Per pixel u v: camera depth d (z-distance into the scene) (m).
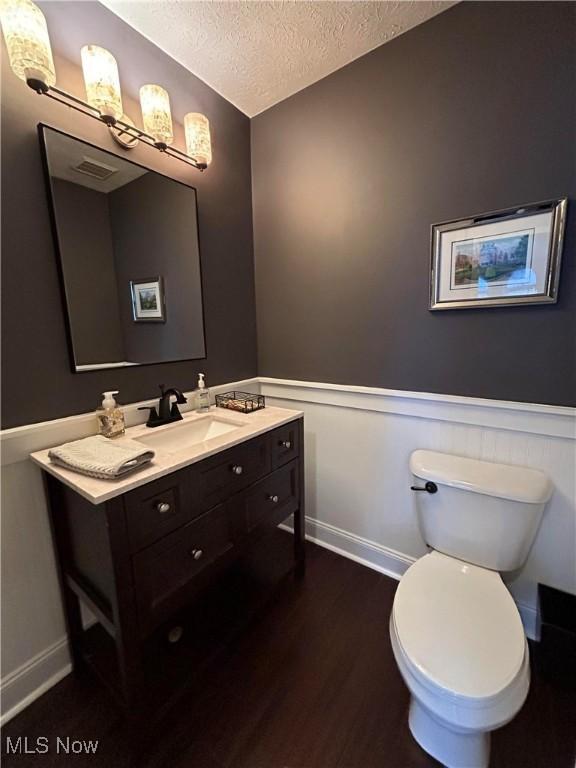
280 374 2.00
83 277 1.24
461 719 0.81
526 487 1.19
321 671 1.26
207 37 1.36
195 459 1.09
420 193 1.39
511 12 1.13
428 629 0.98
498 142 1.21
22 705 1.16
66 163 1.16
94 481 0.93
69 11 1.13
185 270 1.61
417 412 1.53
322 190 1.66
